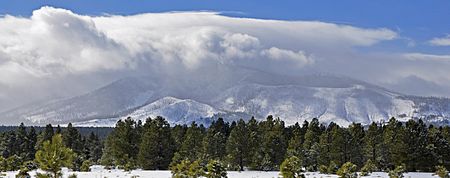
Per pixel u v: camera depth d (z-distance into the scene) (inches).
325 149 4266.7
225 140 4854.8
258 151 4197.8
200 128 5324.8
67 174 2952.8
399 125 4662.9
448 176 3341.5
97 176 2891.2
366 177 3250.5
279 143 4252.0
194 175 2655.0
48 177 1717.5
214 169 2642.7
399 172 3270.2
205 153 4286.4
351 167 2837.1
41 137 5201.8
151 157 4232.3
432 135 4315.9
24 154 4916.3
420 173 3577.8
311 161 4212.6
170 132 4547.2
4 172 3154.5
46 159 1726.1
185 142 4436.5
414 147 4148.6
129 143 4490.7
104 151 4891.7
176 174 2694.4
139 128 4736.7
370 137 4343.0
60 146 1750.7
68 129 5310.0
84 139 5698.8
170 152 4340.6
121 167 3971.5
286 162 2422.5
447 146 4269.2
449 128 4761.3
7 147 5162.4
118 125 4530.0
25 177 2554.1
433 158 4185.5
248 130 4271.7
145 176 2955.2
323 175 3255.4
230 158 4092.0
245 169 4156.0
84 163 3494.1
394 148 4156.0
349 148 4227.4
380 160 4259.4
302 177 2433.6
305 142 4448.8
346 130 4357.8
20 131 5324.8
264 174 3265.3
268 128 4699.8
